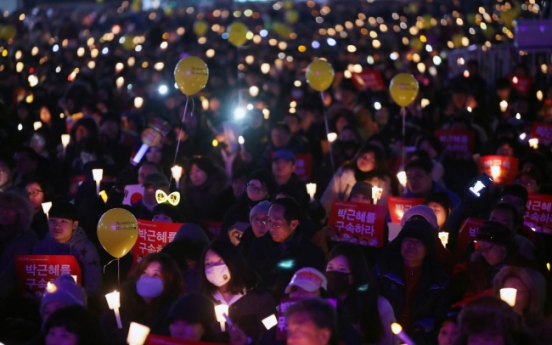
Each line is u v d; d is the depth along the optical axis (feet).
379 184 34.40
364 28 125.18
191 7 154.81
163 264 22.50
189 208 32.65
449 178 39.37
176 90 60.54
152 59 90.79
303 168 40.81
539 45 65.92
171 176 39.11
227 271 22.12
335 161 41.01
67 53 93.20
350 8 141.38
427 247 24.09
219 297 22.45
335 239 29.55
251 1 160.25
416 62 85.81
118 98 64.75
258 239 25.73
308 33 122.93
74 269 26.53
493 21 114.73
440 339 20.95
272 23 128.16
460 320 18.31
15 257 26.50
